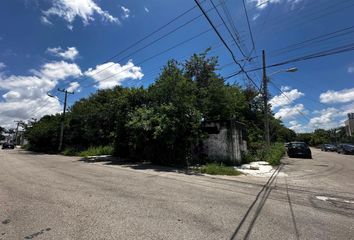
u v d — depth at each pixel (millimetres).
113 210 5809
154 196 7301
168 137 15469
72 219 5168
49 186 8727
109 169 14195
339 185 9938
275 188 9086
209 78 19500
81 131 31578
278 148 25766
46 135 37625
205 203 6625
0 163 18062
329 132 75312
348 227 5027
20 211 5719
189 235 4414
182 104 15727
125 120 19453
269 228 4875
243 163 17641
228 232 4609
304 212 6023
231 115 19906
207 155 17266
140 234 4414
